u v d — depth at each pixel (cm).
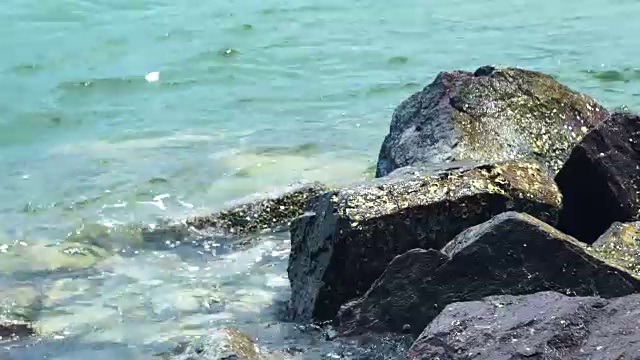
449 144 1302
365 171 1524
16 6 2597
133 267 1212
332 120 1795
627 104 1844
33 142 1717
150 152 1641
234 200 1380
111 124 1802
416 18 2511
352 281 1019
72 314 1091
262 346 971
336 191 1052
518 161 1105
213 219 1307
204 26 2450
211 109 1877
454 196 1030
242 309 1092
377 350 948
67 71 2109
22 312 1094
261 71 2109
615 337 739
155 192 1460
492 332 777
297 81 2044
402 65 2138
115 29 2423
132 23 2475
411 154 1333
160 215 1362
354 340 967
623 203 1112
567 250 920
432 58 2184
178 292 1140
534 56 2178
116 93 1980
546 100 1386
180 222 1308
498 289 927
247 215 1309
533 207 1046
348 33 2384
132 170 1555
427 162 1246
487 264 932
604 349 729
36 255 1249
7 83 2027
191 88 2009
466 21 2478
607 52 2186
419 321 948
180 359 892
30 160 1620
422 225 1021
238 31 2402
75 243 1284
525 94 1384
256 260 1220
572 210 1134
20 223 1355
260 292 1135
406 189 1038
